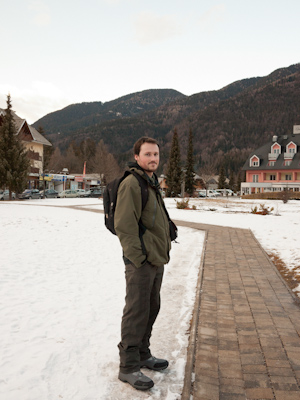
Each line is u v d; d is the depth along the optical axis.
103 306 4.62
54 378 2.77
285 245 9.41
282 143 71.12
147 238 2.64
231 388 2.57
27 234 11.22
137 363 2.75
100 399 2.50
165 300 4.85
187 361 2.95
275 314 4.12
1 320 4.00
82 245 9.55
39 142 52.38
